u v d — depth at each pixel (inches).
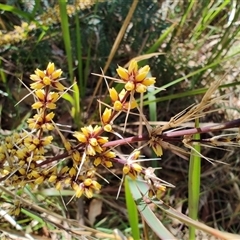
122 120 9.7
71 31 9.3
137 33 9.5
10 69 9.8
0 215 7.2
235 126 4.8
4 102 9.7
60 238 8.2
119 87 8.1
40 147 5.3
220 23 10.7
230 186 9.4
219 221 9.2
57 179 5.4
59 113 9.8
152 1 9.4
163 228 5.0
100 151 4.9
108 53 9.5
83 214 8.7
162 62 9.6
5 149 5.6
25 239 6.8
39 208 6.3
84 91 9.3
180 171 9.5
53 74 4.9
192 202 5.9
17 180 5.6
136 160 4.9
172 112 10.0
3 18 9.9
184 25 10.2
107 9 9.4
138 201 5.4
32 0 9.1
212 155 9.7
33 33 9.0
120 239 5.7
